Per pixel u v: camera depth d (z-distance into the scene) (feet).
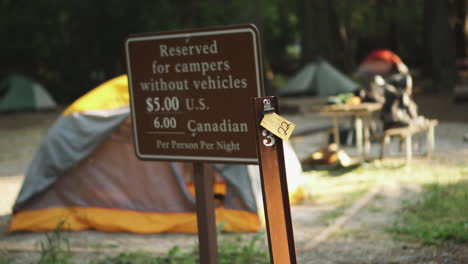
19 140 55.83
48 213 23.25
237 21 86.58
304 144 42.47
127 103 23.27
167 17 89.56
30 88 88.99
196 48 12.30
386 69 47.60
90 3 94.22
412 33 120.16
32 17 97.81
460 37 116.37
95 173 23.07
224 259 17.63
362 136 39.40
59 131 23.35
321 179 29.71
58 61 103.76
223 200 22.34
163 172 22.53
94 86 103.76
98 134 22.56
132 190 22.79
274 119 9.40
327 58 85.87
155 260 17.97
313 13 85.87
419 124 32.60
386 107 32.30
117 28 95.20
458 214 20.76
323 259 17.35
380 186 26.76
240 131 12.08
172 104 12.83
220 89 12.17
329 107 32.48
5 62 102.27
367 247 18.13
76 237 21.98
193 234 21.98
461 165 30.32
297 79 70.59
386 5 111.75
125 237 21.88
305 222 21.93
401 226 20.16
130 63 13.26
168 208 22.36
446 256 16.49
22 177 36.19
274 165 9.57
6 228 23.13
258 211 21.49
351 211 22.79
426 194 24.40
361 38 138.10
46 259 18.56
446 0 79.61
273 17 107.96
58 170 22.97
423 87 88.38
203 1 87.40
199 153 12.64
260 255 18.19
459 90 66.59
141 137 13.35
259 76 11.69
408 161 30.81
